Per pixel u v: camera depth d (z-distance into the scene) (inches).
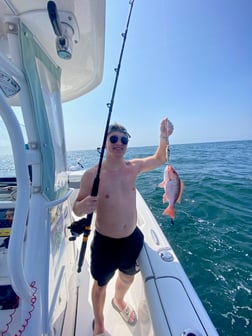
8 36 39.9
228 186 315.9
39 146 42.3
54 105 59.0
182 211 221.3
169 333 42.2
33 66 42.6
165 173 91.2
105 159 68.7
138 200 121.6
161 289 53.5
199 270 136.0
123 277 71.6
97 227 67.6
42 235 42.2
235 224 191.9
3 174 65.9
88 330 71.1
